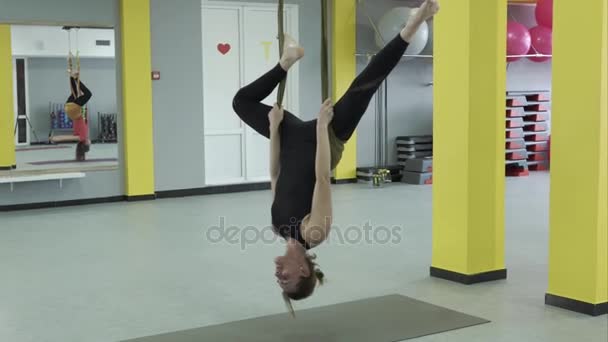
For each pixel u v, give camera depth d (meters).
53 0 9.90
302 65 11.95
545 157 14.00
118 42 10.42
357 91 3.29
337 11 11.99
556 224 5.07
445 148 5.86
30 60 9.84
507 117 13.09
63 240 7.71
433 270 6.05
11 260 6.77
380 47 11.88
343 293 5.55
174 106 10.81
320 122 3.26
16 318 4.97
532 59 13.38
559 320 4.80
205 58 11.27
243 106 3.66
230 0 11.23
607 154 4.81
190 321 4.88
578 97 4.86
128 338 4.52
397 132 12.90
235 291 5.64
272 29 11.73
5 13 9.62
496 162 5.83
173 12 10.70
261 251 7.11
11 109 9.76
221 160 11.56
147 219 8.98
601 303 4.90
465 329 4.62
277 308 5.17
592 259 4.87
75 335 4.60
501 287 5.68
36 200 9.98
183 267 6.45
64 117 10.11
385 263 6.53
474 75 5.64
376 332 4.57
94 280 6.00
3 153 9.74
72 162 10.20
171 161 10.86
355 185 12.06
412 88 12.96
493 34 5.71
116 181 10.55
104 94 10.38
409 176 12.27
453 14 5.68
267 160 11.92
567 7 4.87
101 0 10.23
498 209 5.88
